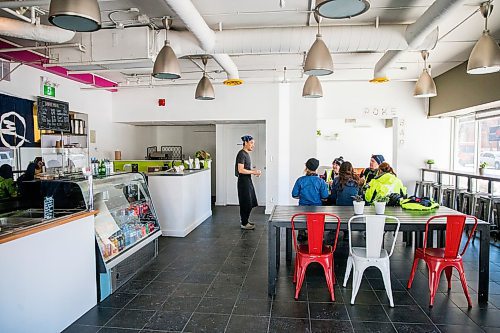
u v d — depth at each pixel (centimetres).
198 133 1036
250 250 484
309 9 378
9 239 224
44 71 557
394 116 775
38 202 330
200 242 527
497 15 385
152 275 390
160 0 352
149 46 417
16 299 231
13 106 495
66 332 271
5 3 305
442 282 366
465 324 280
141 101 775
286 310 305
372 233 313
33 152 535
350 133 1109
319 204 457
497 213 533
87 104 684
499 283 362
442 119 766
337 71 663
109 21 412
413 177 777
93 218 318
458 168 762
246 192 611
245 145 619
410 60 585
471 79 588
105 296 332
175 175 561
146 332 270
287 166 763
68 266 281
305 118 756
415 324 281
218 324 282
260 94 751
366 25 407
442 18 320
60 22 233
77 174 402
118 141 809
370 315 296
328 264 327
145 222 443
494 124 634
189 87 763
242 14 392
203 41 383
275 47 404
